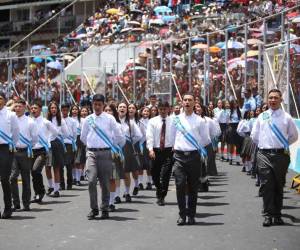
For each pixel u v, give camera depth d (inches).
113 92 1956.2
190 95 724.0
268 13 1907.0
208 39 1651.1
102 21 3029.0
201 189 993.5
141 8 2967.5
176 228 690.8
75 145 1069.8
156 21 2618.1
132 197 944.9
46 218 761.0
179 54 1744.6
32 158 891.4
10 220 749.9
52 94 2121.1
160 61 1803.6
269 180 700.7
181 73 1726.1
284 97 1242.0
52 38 3639.3
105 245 605.0
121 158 835.4
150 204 873.5
